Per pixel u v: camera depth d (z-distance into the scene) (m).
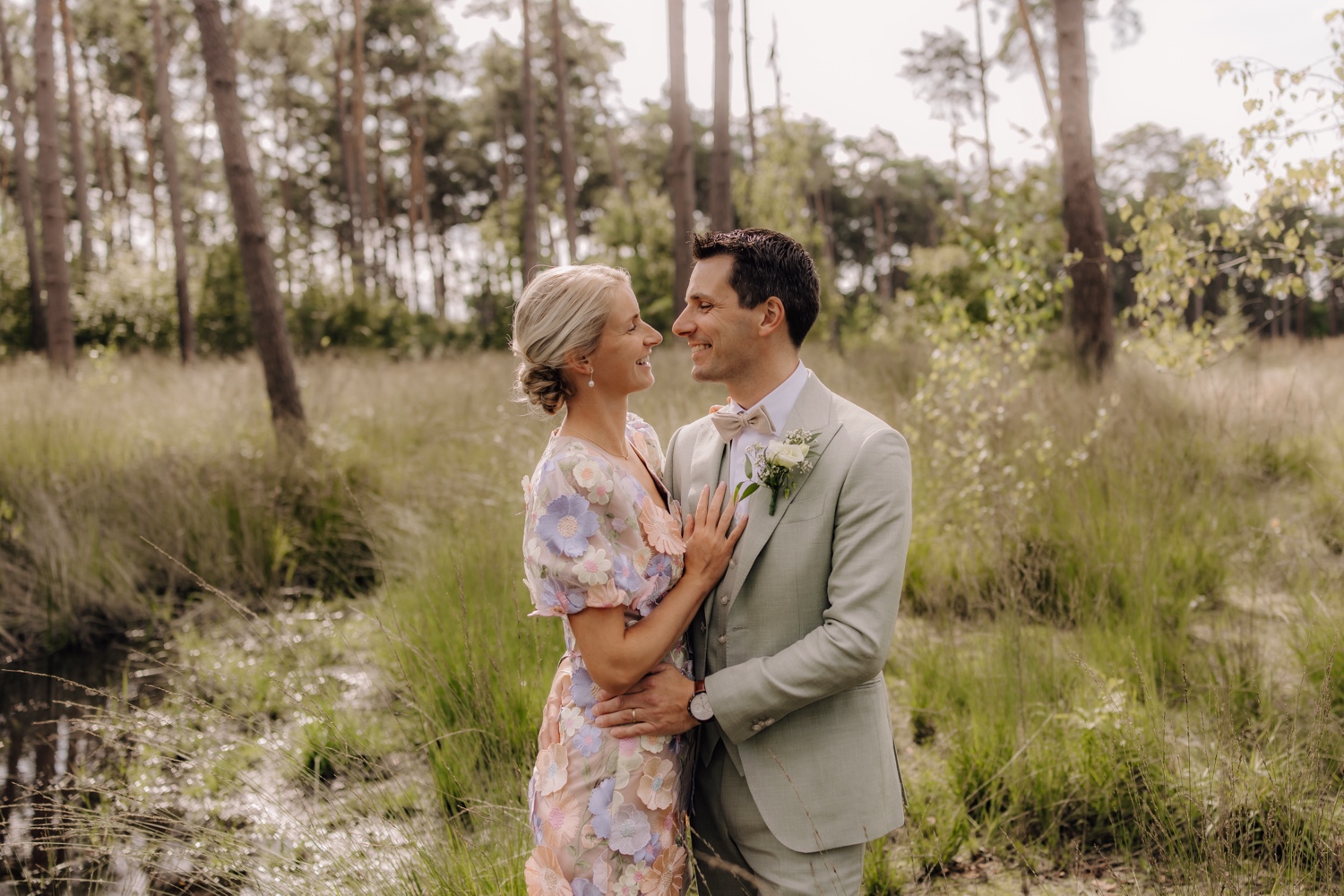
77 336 17.97
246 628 4.82
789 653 1.66
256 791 2.84
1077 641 3.69
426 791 3.07
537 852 1.82
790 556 1.74
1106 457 5.26
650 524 1.74
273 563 5.68
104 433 7.12
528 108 19.34
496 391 9.21
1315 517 4.98
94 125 28.80
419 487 6.26
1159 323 4.73
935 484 5.37
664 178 35.41
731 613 1.77
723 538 1.79
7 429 6.88
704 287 1.82
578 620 1.69
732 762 1.81
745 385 1.87
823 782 1.73
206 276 18.56
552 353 1.73
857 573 1.66
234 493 6.04
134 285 18.58
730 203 11.89
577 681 1.83
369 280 30.64
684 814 1.89
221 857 2.55
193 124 29.67
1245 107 3.98
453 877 2.40
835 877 1.72
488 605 4.00
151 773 3.36
